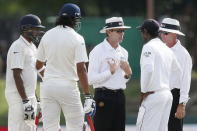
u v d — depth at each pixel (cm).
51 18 8394
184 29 9262
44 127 2623
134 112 5678
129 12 10400
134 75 7894
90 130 2772
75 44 2588
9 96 2794
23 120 2791
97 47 2880
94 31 7969
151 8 7550
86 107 2628
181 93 2917
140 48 7888
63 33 2603
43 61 2678
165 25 2955
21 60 2750
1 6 12200
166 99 2742
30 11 10844
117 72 2880
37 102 2872
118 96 2886
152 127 2734
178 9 9725
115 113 2895
